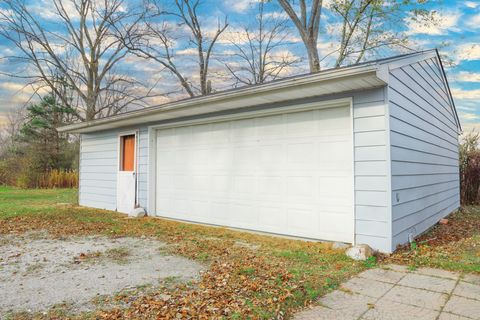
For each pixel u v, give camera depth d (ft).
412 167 18.08
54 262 13.83
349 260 13.87
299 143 18.44
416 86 19.42
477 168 38.75
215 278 11.57
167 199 26.63
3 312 8.98
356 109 15.76
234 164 21.71
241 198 21.25
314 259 14.10
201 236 19.36
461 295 10.11
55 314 8.84
